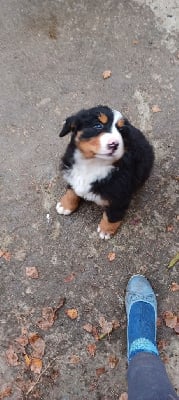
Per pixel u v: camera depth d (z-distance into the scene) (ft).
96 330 3.81
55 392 3.64
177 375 3.74
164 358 3.77
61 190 4.21
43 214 4.13
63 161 3.76
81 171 3.64
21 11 4.88
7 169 4.25
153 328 3.74
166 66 4.76
